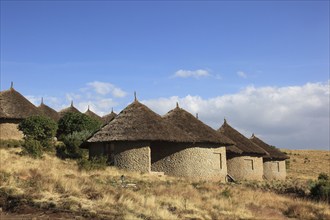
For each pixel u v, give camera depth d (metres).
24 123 43.94
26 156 34.97
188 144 37.62
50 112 61.84
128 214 17.17
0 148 40.66
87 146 40.72
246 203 24.27
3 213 16.62
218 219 18.98
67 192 19.84
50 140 44.19
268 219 20.50
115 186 24.88
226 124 50.09
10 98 50.91
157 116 38.47
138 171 35.12
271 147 55.69
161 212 18.12
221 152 40.09
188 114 41.47
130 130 36.09
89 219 16.25
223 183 36.34
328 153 95.25
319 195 30.89
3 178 21.23
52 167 29.48
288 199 27.88
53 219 15.94
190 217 18.41
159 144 38.00
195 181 34.28
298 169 69.62
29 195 18.58
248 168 47.66
